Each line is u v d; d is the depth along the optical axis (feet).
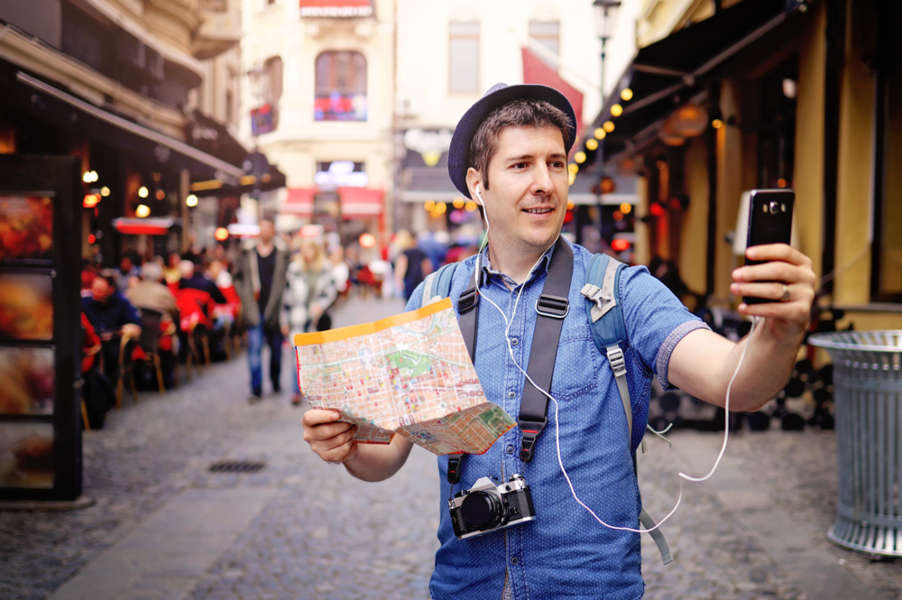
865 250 24.70
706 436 21.67
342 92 61.00
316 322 28.43
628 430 4.90
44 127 37.91
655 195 57.98
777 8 25.29
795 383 22.22
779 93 32.32
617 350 4.85
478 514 4.68
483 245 5.51
